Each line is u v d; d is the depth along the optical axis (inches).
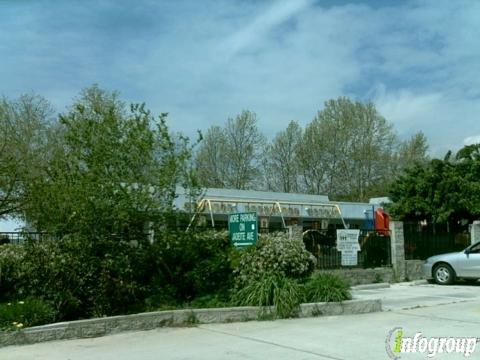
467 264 736.3
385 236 804.6
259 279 472.4
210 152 2175.2
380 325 419.5
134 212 433.4
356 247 755.4
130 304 443.5
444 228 1005.8
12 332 346.6
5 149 1040.8
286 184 2314.2
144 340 364.8
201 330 398.6
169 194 458.6
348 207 1596.9
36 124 1325.0
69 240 422.0
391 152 2325.3
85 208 412.2
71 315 413.7
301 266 498.0
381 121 2331.4
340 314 471.2
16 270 418.0
